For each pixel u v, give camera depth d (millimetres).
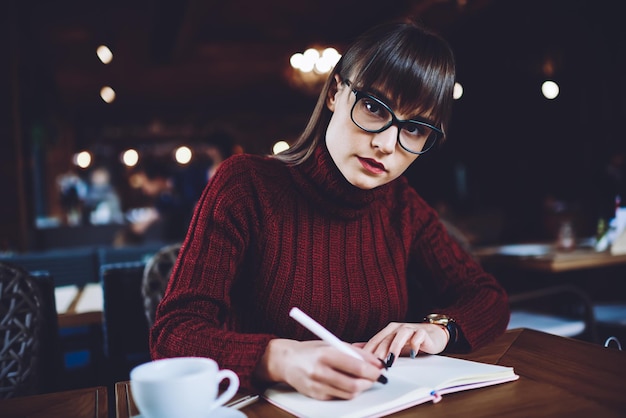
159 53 9258
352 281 1218
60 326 1854
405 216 1391
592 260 2580
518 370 976
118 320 1850
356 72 1051
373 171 1050
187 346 934
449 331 1122
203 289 1053
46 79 9258
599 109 6684
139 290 1881
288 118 14750
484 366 950
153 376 689
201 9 6543
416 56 1023
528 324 2377
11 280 1414
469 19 7488
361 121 1030
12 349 1388
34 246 6352
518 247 3211
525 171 8594
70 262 3240
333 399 806
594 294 3342
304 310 1170
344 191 1186
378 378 840
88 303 2025
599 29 6414
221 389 883
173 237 6781
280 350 875
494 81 8727
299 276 1178
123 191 16016
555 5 6734
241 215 1154
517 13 7207
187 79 11344
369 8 7840
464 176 10430
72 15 7168
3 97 4945
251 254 1188
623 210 2799
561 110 7449
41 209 9367
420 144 1085
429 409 792
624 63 6199
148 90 12141
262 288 1180
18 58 5672
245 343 902
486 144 9602
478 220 6250
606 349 1109
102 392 943
